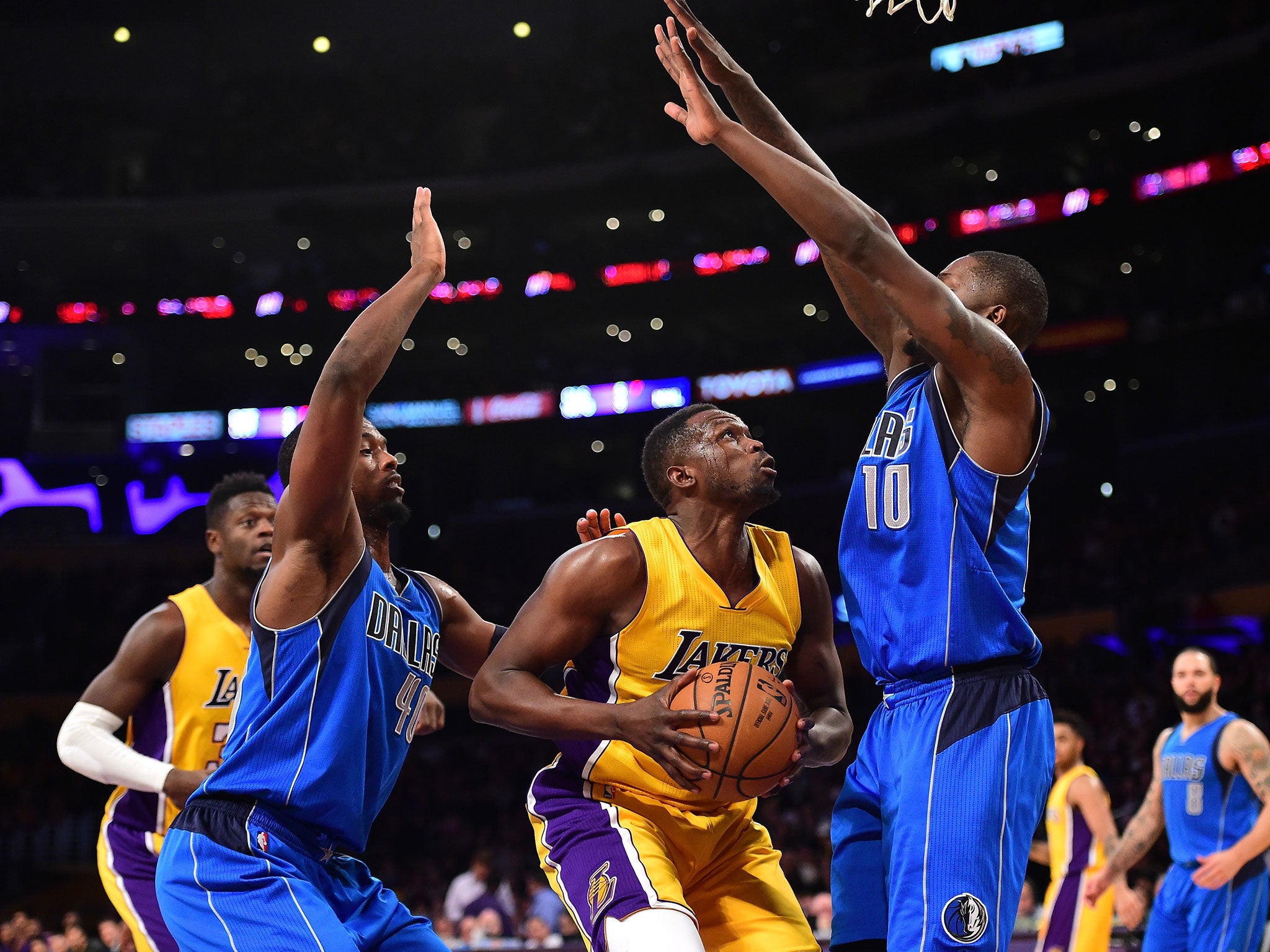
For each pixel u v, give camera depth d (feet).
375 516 11.01
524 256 89.45
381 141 92.84
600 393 92.48
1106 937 20.04
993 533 9.23
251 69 97.04
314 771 9.88
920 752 9.12
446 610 11.69
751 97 10.93
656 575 9.92
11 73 94.84
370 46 97.40
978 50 82.53
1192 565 67.62
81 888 61.00
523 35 97.40
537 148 91.20
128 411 92.53
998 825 8.93
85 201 89.35
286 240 95.30
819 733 10.17
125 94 95.25
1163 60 72.18
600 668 10.19
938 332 8.65
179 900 9.73
